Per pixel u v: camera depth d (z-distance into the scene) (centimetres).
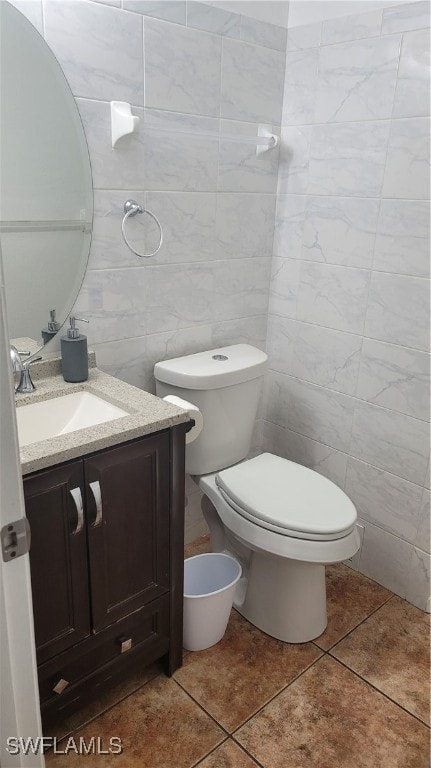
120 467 134
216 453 196
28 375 150
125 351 184
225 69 181
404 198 175
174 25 164
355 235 191
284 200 212
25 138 143
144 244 177
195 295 198
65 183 153
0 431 67
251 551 187
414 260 176
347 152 187
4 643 73
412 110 167
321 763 144
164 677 169
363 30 174
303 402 225
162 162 173
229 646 180
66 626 135
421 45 161
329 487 181
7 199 144
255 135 197
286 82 201
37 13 137
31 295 155
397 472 197
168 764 142
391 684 168
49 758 143
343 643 183
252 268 215
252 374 193
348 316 200
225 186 194
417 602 201
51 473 120
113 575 141
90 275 167
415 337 182
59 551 127
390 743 150
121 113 155
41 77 141
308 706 160
